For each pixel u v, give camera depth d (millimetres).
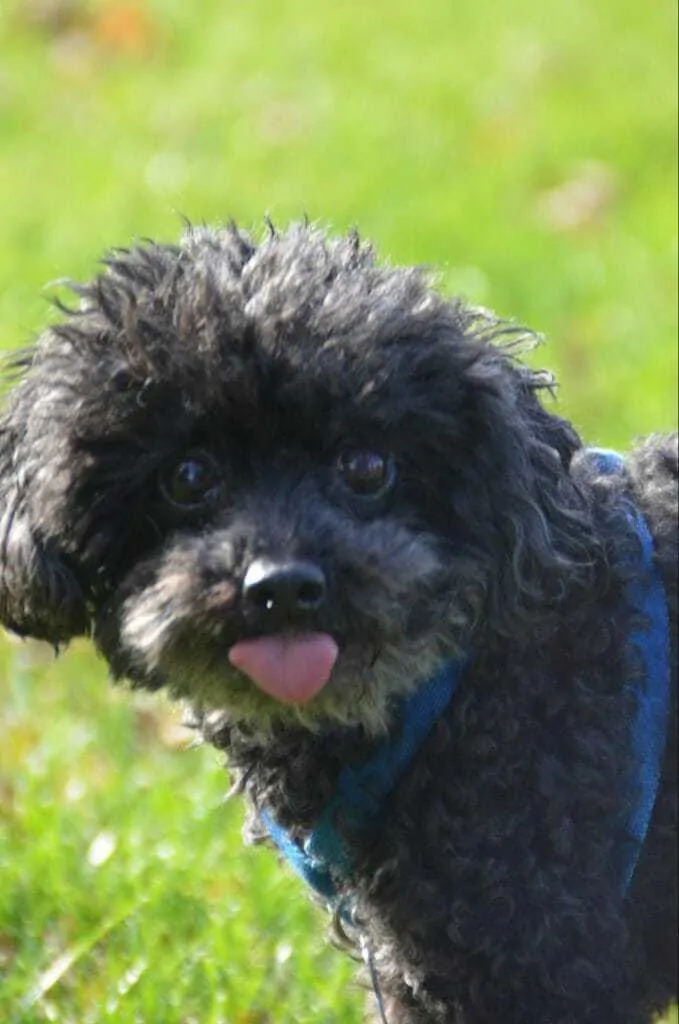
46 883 8172
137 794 8961
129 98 22750
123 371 6230
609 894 6266
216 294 6223
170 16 25859
